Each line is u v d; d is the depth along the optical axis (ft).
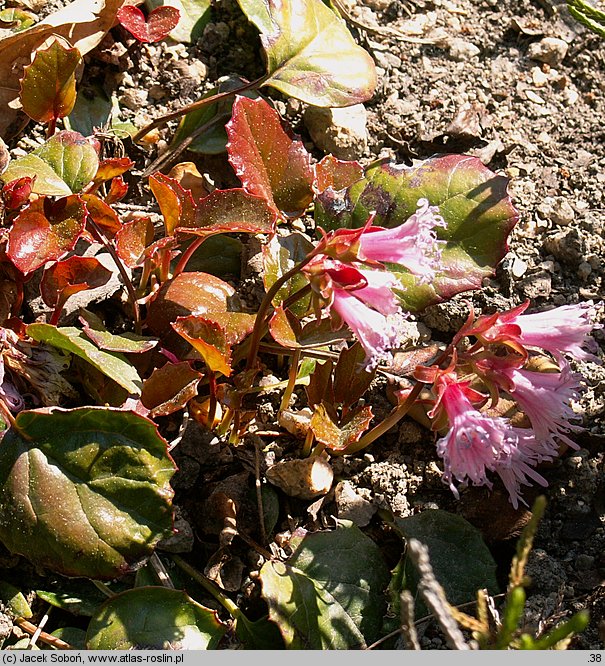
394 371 1.37
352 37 1.62
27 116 1.50
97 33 1.51
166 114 1.52
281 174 1.41
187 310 1.37
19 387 1.36
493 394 1.27
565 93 1.66
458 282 1.40
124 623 1.27
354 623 1.30
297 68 1.50
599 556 1.36
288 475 1.37
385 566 1.33
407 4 1.70
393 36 1.63
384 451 1.41
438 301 1.40
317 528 1.37
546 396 1.27
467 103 1.62
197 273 1.40
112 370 1.29
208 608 1.30
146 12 1.58
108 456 1.27
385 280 1.26
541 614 1.32
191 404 1.38
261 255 1.46
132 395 1.34
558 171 1.59
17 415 1.28
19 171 1.33
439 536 1.35
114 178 1.42
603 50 1.69
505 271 1.49
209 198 1.36
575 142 1.62
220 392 1.35
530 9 1.71
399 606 1.31
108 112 1.54
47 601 1.31
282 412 1.38
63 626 1.31
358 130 1.57
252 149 1.40
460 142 1.58
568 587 1.34
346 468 1.40
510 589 1.12
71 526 1.26
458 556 1.34
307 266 1.26
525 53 1.69
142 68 1.57
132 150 1.53
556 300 1.50
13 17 1.53
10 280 1.38
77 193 1.35
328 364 1.36
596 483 1.38
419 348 1.40
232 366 1.41
